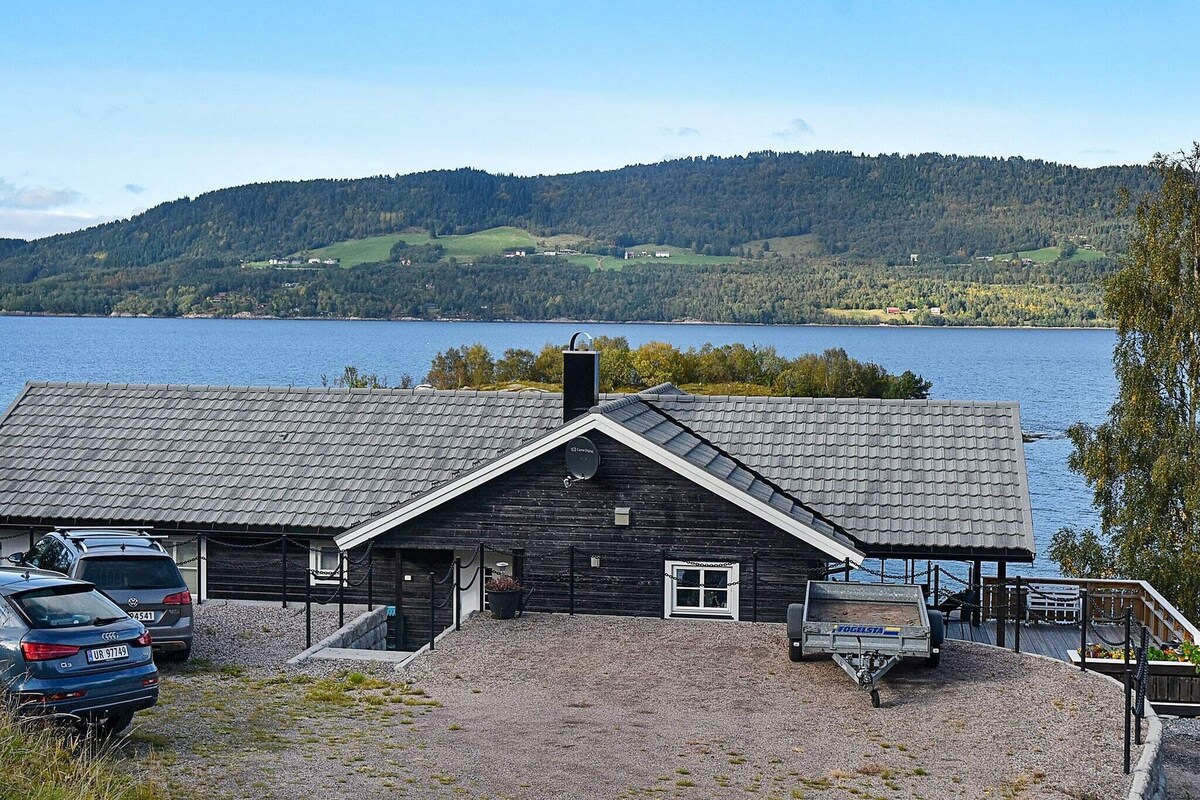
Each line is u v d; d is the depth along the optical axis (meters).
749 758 13.66
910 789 12.77
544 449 22.45
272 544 24.41
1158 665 19.27
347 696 16.03
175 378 144.12
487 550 23.12
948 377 170.00
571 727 14.73
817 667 17.91
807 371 112.38
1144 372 35.59
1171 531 35.88
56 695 12.13
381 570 23.69
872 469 25.55
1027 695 16.61
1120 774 13.45
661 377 111.06
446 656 18.36
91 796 10.39
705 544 22.25
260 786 11.77
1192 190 35.66
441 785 12.19
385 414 27.83
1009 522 23.78
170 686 16.22
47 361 174.50
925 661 18.03
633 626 20.45
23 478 26.16
